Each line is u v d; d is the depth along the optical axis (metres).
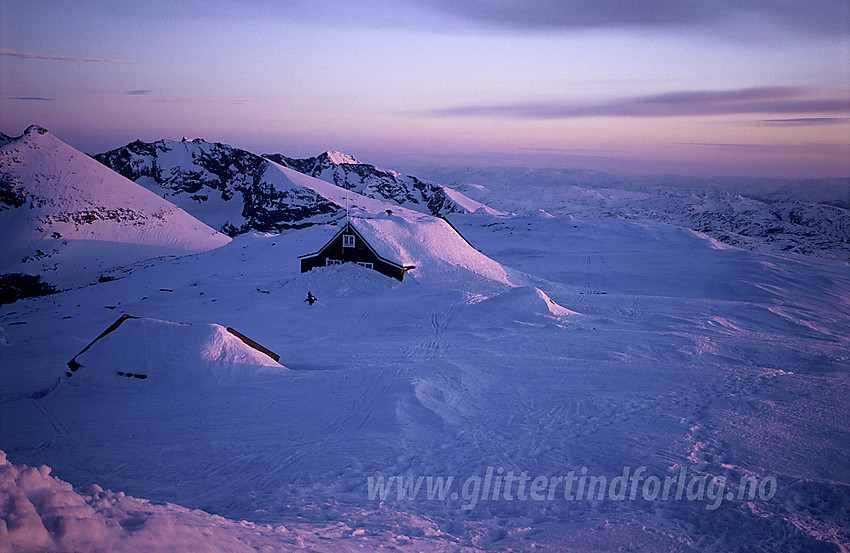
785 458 12.88
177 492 12.02
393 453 14.37
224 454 14.87
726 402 17.89
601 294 56.03
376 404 18.66
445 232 70.44
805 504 10.30
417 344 31.83
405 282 56.59
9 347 40.44
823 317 47.38
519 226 144.62
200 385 23.66
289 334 37.97
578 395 19.31
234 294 57.53
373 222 63.47
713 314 43.47
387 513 10.01
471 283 57.78
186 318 46.78
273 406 19.91
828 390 19.50
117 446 15.93
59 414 20.06
